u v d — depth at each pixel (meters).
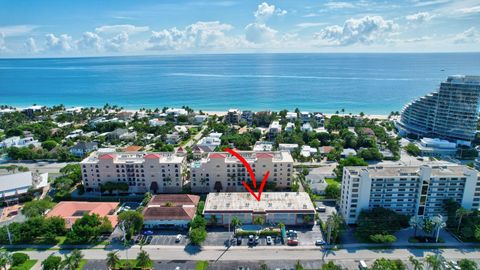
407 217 149.75
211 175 193.50
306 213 155.25
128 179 195.12
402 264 118.62
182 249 138.25
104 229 144.88
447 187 150.38
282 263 128.75
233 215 155.75
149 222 153.38
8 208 178.62
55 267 119.12
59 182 193.12
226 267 126.06
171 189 196.38
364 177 147.62
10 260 122.56
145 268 124.44
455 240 142.38
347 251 136.12
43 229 141.75
